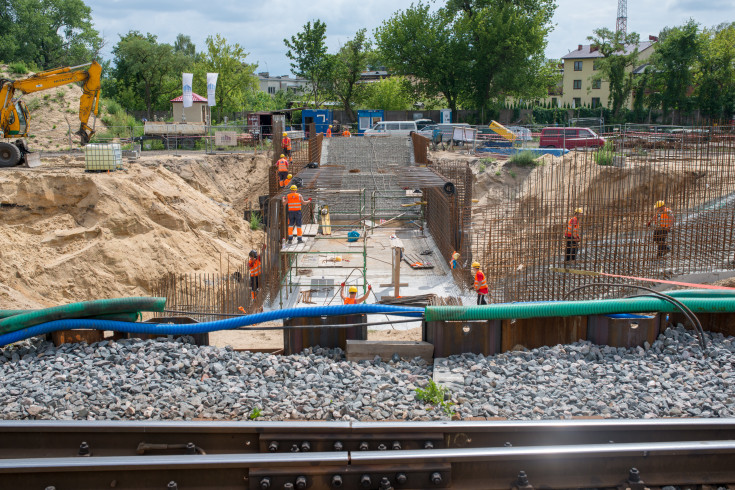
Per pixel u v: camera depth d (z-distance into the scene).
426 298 12.03
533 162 30.44
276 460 5.26
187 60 57.19
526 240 18.19
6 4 58.12
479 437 5.88
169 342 8.03
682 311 8.15
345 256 22.53
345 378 7.34
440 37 56.66
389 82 66.31
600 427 5.85
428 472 5.30
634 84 59.50
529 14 57.19
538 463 5.45
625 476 5.48
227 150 35.91
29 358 7.77
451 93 58.78
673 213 17.77
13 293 14.84
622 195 23.55
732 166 25.97
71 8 61.59
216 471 5.31
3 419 6.26
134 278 17.31
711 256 17.05
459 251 20.17
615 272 16.66
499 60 55.78
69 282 16.47
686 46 54.78
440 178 25.03
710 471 5.54
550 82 59.41
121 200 18.70
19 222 17.62
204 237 21.08
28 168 21.58
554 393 6.88
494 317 8.07
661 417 6.38
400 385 7.14
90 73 24.88
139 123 47.50
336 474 5.24
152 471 5.30
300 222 19.19
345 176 29.75
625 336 8.16
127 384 7.00
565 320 8.37
